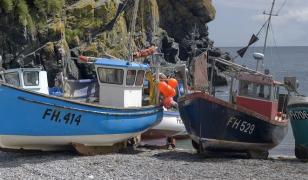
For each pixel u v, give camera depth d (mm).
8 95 15445
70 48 47719
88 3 49594
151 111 18516
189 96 16562
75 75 44625
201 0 73062
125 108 17312
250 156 17703
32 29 45500
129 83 18000
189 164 15602
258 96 18062
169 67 21500
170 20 72500
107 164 15367
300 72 88500
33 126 15758
